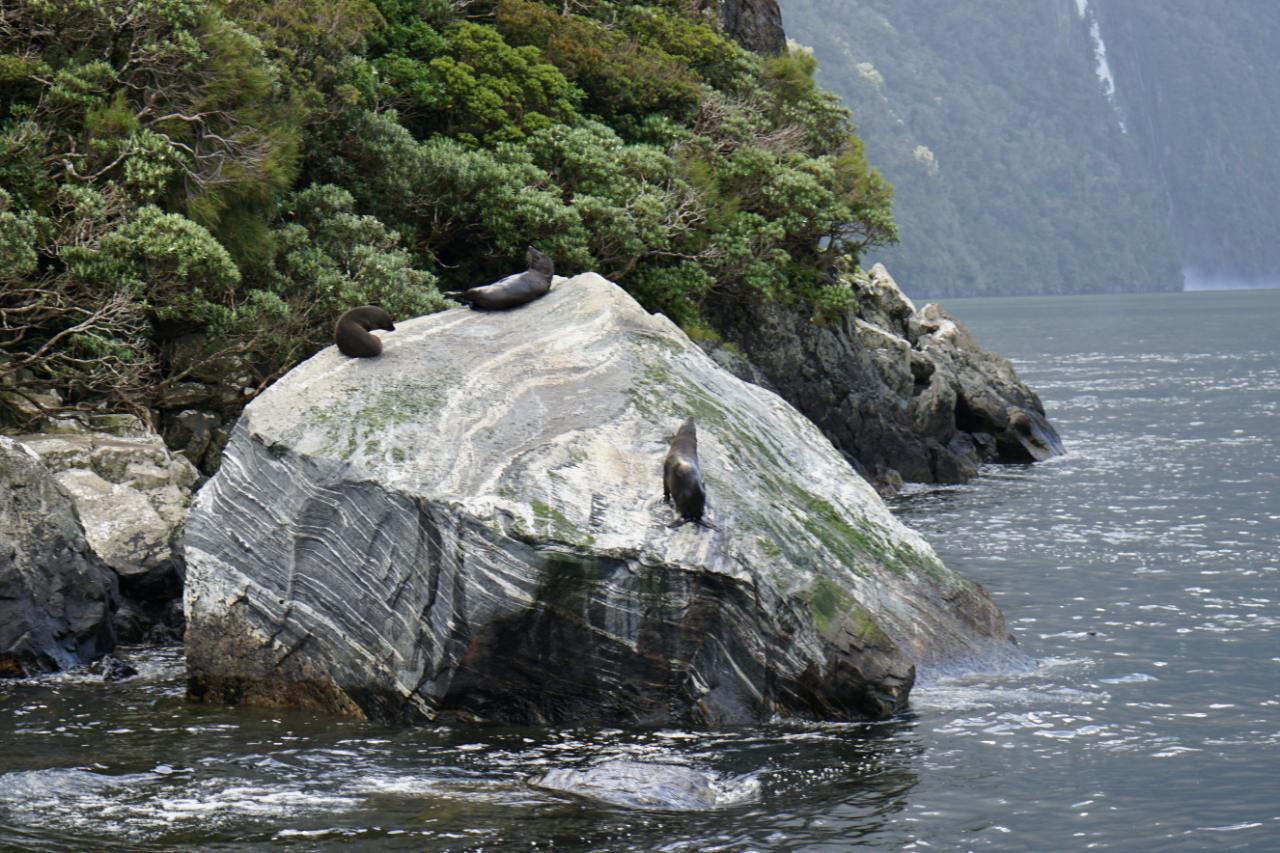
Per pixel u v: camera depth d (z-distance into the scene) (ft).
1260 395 260.62
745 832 47.32
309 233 125.39
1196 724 60.13
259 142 115.65
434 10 166.91
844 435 166.09
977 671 67.97
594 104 184.14
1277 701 63.77
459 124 162.09
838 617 61.21
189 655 64.59
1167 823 48.65
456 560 58.49
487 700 60.39
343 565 61.62
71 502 74.74
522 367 67.97
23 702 63.98
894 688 60.75
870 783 52.37
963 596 70.85
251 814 48.65
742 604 59.52
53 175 108.47
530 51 168.96
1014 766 54.44
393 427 63.21
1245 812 49.62
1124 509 128.26
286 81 128.57
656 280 153.69
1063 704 62.95
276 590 63.10
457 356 68.74
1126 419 220.23
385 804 49.73
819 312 171.83
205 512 64.85
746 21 228.43
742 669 60.08
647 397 67.72
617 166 154.61
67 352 106.01
